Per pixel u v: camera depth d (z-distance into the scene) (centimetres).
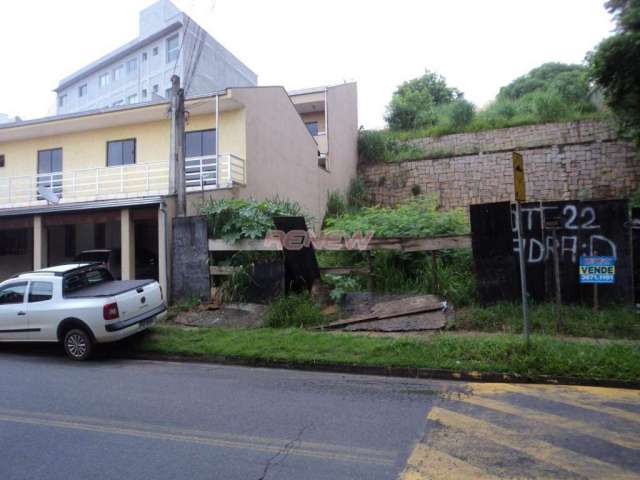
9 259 1772
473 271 980
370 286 1025
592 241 873
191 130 1630
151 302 924
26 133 1841
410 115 2797
